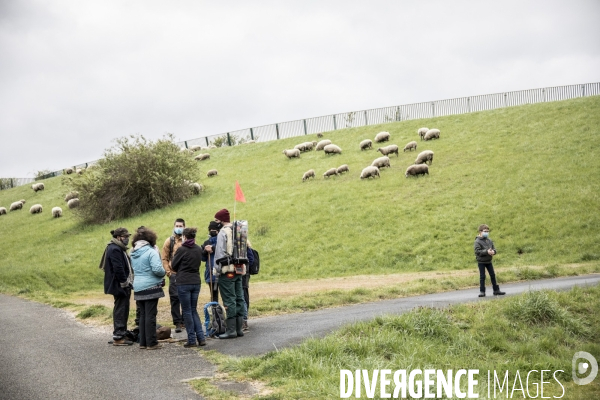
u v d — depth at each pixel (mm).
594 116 37156
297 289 17359
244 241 10102
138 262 9414
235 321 10062
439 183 30609
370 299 14141
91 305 15023
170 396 6645
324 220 28078
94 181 37188
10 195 58750
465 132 40656
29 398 6645
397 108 51000
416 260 22234
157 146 38375
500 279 16312
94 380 7422
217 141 59312
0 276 25156
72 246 31594
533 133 36562
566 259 20219
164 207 36438
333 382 7047
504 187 28328
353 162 38875
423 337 9703
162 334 10039
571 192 26234
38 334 11188
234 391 6840
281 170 41094
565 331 10852
